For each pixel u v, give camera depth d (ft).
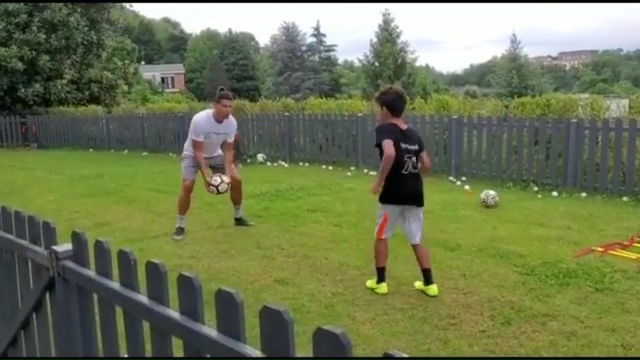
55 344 9.27
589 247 19.04
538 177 30.12
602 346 11.91
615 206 25.61
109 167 42.37
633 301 14.34
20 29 66.74
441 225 22.27
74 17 69.41
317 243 19.94
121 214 25.49
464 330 12.78
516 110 33.99
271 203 26.99
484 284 15.64
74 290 8.54
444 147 33.76
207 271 17.21
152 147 53.52
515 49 83.46
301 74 179.93
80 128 59.62
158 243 20.48
